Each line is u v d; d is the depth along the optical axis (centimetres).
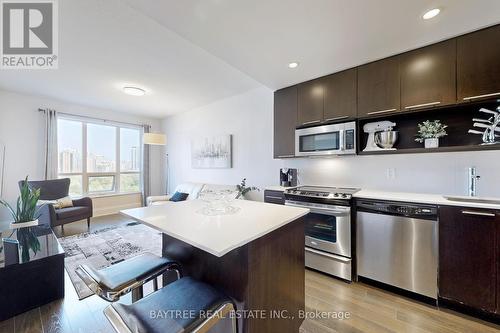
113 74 320
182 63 288
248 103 403
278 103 322
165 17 167
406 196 208
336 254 233
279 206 177
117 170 547
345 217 226
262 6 155
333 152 266
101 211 507
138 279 115
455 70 193
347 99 255
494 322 164
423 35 191
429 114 233
